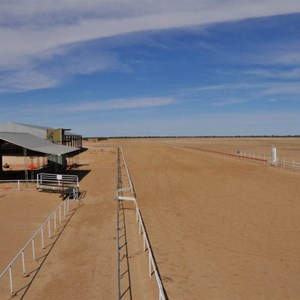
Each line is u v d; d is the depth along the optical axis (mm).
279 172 36000
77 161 50938
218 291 10758
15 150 35500
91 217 19125
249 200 23625
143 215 19734
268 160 45969
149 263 11812
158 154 63750
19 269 12141
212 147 91188
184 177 34344
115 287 10789
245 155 56938
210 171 38031
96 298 10109
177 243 15039
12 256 13367
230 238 15781
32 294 10359
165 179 33188
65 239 15328
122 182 31359
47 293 10414
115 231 16531
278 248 14523
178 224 17969
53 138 42125
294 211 20484
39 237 15609
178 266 12578
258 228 17297
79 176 35156
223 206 22031
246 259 13359
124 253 13695
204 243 15086
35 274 11734
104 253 13664
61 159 36844
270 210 20844
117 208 20578
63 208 21203
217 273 12062
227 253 13953
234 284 11250
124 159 52719
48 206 21812
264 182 30203
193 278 11633
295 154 63188
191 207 21797
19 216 19359
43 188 26578
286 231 16797
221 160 50438
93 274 11734
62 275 11656
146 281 11258
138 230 16719
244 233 16516
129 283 11086
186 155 60719
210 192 26594
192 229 17109
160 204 22625
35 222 18203
